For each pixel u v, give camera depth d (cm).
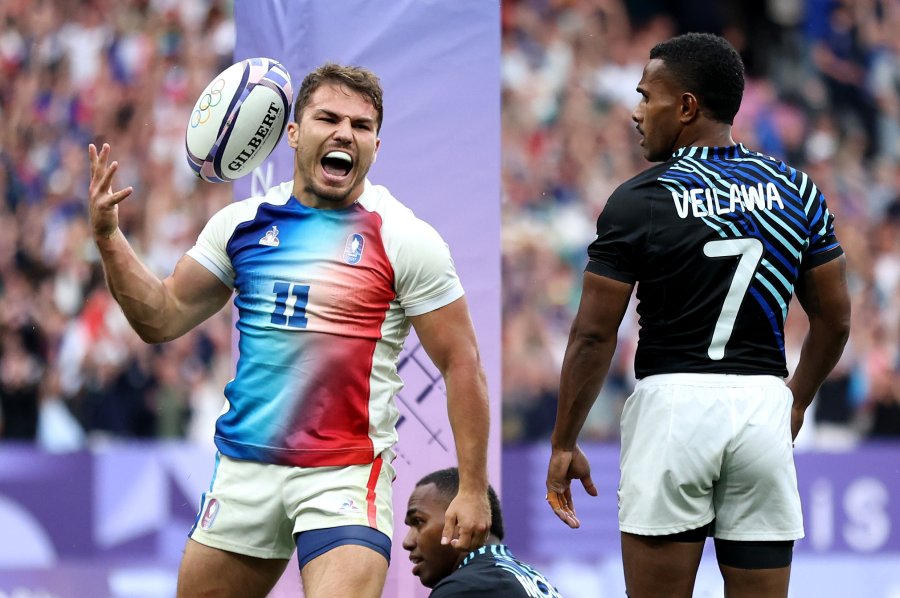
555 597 1086
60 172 3931
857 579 2816
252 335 1108
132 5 4116
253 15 1477
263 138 1237
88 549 2836
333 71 1112
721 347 1098
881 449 2866
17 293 3719
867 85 4281
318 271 1097
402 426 1420
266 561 1119
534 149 3947
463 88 1436
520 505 2730
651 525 1102
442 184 1435
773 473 1091
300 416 1082
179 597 1120
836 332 1170
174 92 4038
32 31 4103
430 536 1181
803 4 4316
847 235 3966
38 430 3519
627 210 1116
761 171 1122
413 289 1098
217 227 1146
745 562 1105
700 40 1147
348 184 1102
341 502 1068
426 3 1434
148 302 1113
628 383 3431
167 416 3497
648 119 1163
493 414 1436
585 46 4134
